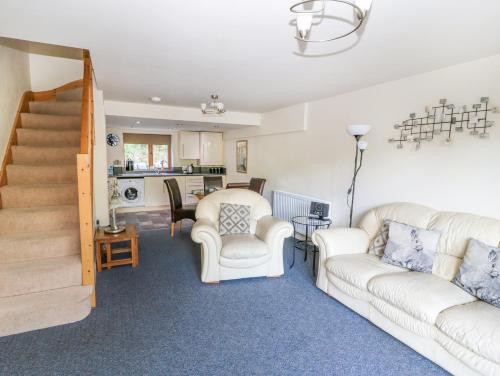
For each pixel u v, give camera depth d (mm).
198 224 3193
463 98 2611
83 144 2504
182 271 3475
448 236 2449
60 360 1962
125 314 2525
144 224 5840
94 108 3920
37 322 2285
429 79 2887
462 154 2625
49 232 2852
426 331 1961
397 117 3217
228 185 5656
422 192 2980
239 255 3068
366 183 3635
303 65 2785
